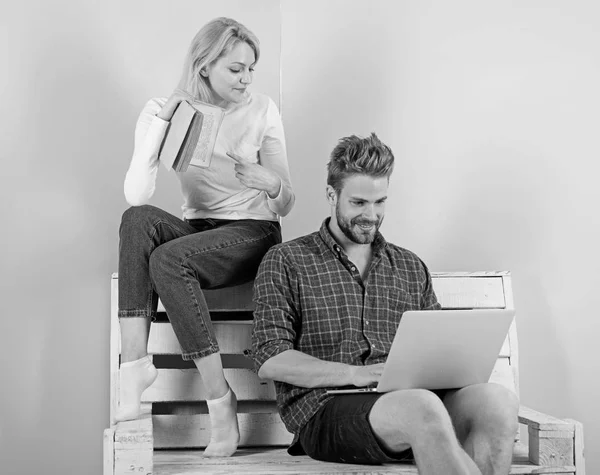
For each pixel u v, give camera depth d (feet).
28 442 7.32
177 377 6.60
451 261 7.93
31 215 7.43
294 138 7.80
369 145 5.90
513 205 8.01
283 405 5.86
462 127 8.00
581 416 7.94
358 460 5.41
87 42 7.57
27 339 7.36
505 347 7.07
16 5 7.48
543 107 8.03
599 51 8.07
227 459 5.92
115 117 7.59
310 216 7.80
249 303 6.79
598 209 8.03
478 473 4.73
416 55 7.98
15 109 7.44
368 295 6.05
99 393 7.43
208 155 6.03
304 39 7.86
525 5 8.09
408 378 5.34
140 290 5.96
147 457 5.31
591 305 8.02
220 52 6.27
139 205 6.23
